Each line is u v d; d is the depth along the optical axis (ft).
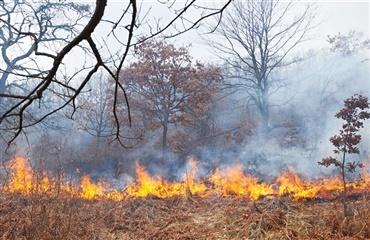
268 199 32.94
